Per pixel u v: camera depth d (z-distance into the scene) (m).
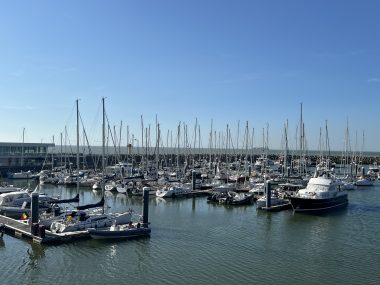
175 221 51.41
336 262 35.19
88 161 129.62
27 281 30.28
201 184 83.44
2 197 55.03
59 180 91.25
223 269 32.97
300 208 58.59
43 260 34.59
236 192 74.94
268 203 60.16
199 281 30.36
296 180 87.44
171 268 33.06
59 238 38.84
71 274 31.69
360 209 62.91
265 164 107.50
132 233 41.38
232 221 51.97
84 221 42.22
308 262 35.09
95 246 38.41
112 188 79.44
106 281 30.38
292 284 30.03
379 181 112.25
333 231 47.09
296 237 43.84
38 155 128.38
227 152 115.69
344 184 84.81
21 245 38.56
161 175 96.75
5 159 120.62
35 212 40.78
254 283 30.06
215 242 40.91
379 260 35.91
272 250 38.53
